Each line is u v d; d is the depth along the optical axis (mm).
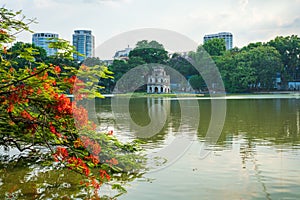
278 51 77562
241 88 72438
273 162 11453
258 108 31828
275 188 9016
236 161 11656
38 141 10312
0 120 9961
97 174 10406
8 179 10148
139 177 10148
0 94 7555
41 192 9102
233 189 9008
